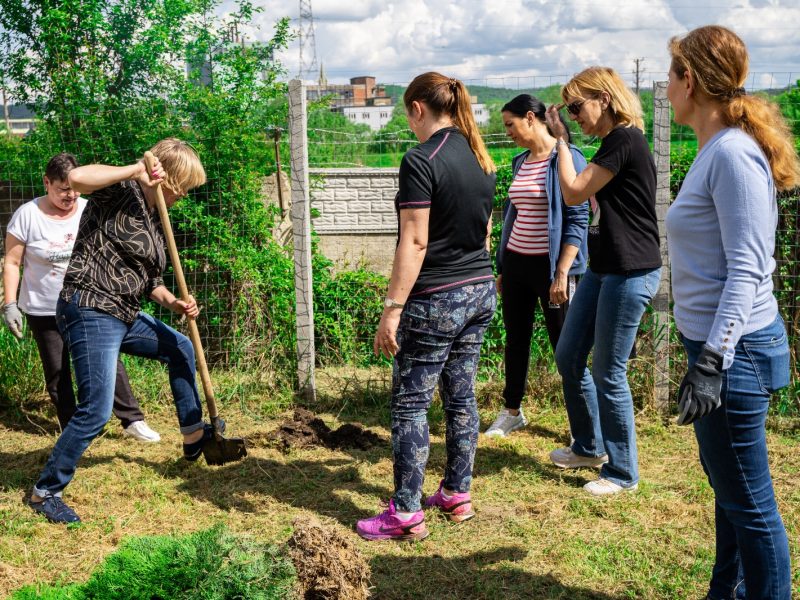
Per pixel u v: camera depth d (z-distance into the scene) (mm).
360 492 4020
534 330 5836
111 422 5102
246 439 4746
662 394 5164
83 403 3609
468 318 3354
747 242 2152
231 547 2641
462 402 3568
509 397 4879
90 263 3553
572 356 4008
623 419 3859
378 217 12008
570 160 3693
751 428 2277
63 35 7242
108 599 2465
